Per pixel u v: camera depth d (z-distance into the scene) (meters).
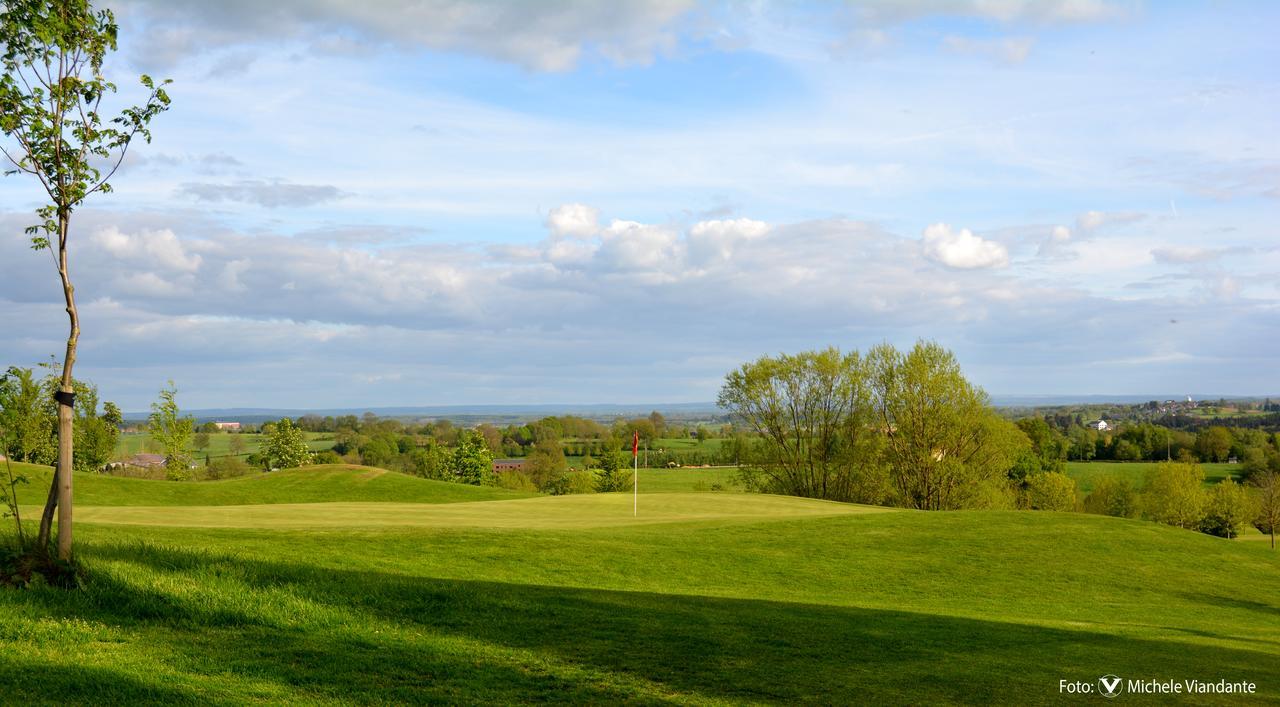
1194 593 21.05
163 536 16.06
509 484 90.62
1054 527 26.17
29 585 9.91
